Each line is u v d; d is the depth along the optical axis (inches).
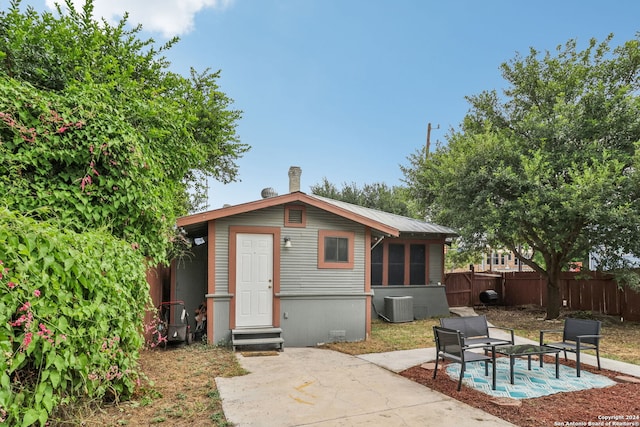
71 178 173.6
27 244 109.4
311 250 323.6
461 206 440.1
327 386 198.4
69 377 125.3
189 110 303.7
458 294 565.6
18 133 159.0
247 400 176.6
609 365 243.3
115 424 144.8
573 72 429.1
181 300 340.2
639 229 347.9
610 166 366.0
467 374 222.2
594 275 478.3
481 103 513.7
